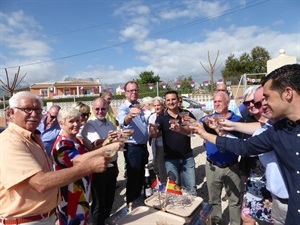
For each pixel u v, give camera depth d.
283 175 1.71
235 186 3.22
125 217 2.31
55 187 1.66
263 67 30.62
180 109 3.89
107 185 3.37
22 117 1.82
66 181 1.68
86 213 2.48
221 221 3.44
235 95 14.55
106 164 1.84
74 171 1.71
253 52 32.19
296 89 1.42
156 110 4.74
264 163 2.01
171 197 2.65
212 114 3.43
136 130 3.85
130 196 3.94
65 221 2.35
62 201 2.33
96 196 3.23
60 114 2.54
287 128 1.58
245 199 2.72
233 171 3.20
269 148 1.78
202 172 5.96
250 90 2.65
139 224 2.19
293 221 1.56
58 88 43.41
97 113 3.43
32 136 1.92
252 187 2.63
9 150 1.68
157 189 2.84
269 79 1.51
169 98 3.68
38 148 1.91
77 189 2.39
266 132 1.79
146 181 3.64
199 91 19.25
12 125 1.85
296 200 1.53
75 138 2.63
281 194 1.87
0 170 1.67
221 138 2.12
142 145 3.95
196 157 7.33
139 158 3.90
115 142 2.53
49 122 4.13
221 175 3.23
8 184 1.64
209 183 3.36
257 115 2.61
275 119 1.57
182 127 3.16
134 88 4.03
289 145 1.55
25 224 1.77
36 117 1.87
